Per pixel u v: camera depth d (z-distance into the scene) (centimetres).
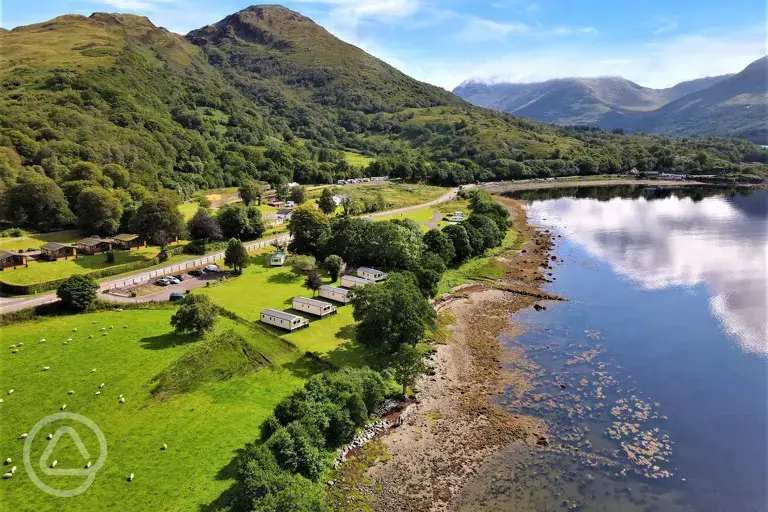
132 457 5012
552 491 4972
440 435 5878
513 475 5206
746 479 5128
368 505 4766
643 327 8819
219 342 7169
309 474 4819
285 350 7319
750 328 8638
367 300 7344
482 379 7188
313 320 8294
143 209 11300
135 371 6456
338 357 7212
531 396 6731
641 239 15200
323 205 15925
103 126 19138
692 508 4753
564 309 9738
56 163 14775
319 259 11750
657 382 7044
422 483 5091
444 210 18950
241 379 6600
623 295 10381
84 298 8350
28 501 4391
